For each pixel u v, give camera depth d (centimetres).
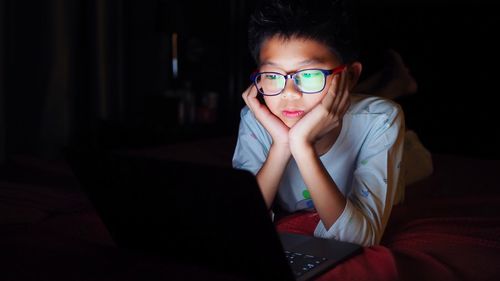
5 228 115
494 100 278
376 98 127
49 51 298
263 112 112
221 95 368
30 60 296
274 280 83
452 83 285
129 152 210
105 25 322
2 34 270
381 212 111
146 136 308
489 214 137
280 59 105
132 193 90
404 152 171
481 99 280
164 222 90
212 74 367
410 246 110
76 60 319
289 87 105
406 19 292
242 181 74
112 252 99
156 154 206
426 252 105
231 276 87
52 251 99
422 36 289
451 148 288
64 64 304
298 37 102
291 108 109
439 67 287
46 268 90
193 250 90
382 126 117
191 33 361
